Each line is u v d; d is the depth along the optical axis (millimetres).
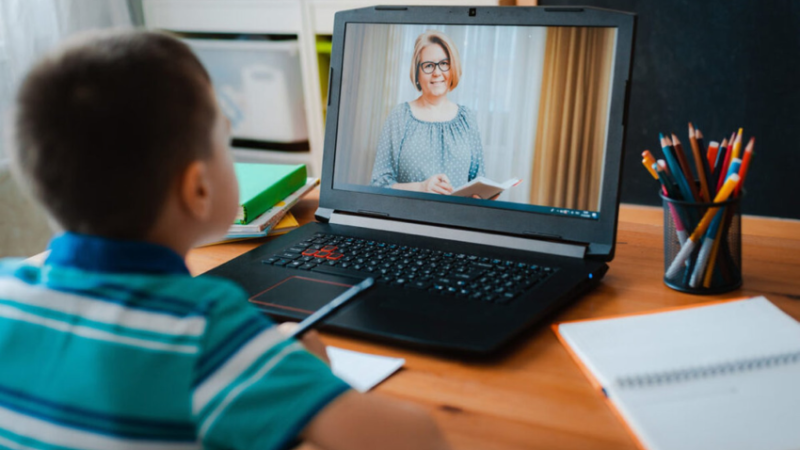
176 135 463
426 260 826
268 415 422
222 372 434
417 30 909
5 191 1777
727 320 671
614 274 825
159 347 438
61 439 441
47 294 473
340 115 968
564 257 819
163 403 426
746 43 1750
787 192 1828
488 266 802
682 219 741
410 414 455
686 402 549
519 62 850
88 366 444
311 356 465
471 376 621
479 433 542
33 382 456
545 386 602
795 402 541
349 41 955
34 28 1810
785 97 1753
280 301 739
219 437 422
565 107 828
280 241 915
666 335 651
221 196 530
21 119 459
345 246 884
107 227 476
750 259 842
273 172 1097
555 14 828
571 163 828
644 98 1898
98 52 458
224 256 919
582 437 531
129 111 445
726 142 752
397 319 689
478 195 886
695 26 1785
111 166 449
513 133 859
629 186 1973
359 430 432
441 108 901
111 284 463
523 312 689
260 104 2197
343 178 973
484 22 869
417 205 922
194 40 2186
